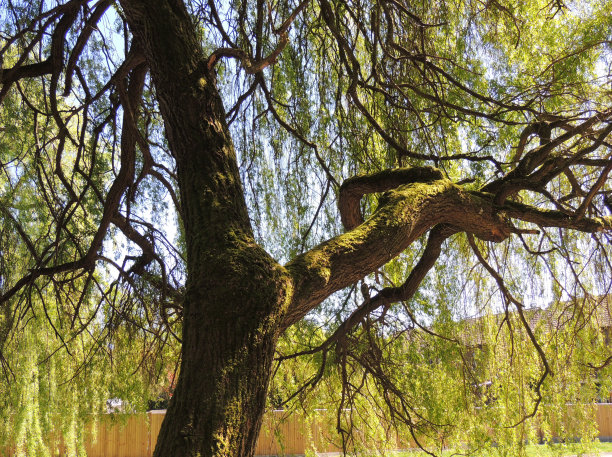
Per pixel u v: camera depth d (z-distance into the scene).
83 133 4.24
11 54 4.91
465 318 5.43
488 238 3.74
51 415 6.28
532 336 4.67
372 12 4.61
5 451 5.94
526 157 4.13
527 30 5.56
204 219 2.25
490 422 5.34
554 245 5.71
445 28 5.32
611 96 4.92
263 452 9.67
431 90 5.28
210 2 4.41
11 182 5.32
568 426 5.56
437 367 5.18
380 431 5.43
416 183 3.18
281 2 4.96
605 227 4.08
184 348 2.05
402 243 2.75
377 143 5.25
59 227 4.33
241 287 2.05
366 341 4.79
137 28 2.51
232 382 1.96
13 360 5.66
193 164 2.37
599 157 5.27
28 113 4.94
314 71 5.20
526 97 5.33
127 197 4.23
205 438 1.87
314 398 5.43
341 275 2.45
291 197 5.18
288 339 5.14
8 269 5.00
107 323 4.79
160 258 4.55
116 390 5.66
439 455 5.12
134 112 3.86
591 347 5.65
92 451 10.80
